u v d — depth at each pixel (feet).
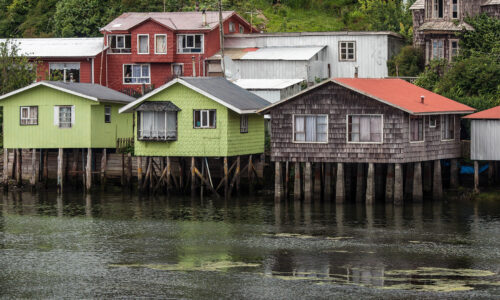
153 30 273.13
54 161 227.81
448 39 236.02
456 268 128.98
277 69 255.50
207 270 130.41
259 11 334.24
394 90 188.03
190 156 197.98
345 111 176.65
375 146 175.01
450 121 189.37
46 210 187.93
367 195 178.09
